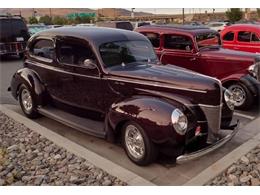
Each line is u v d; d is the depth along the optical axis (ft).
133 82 17.07
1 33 53.26
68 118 19.58
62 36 19.75
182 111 15.06
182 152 14.82
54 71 20.49
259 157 16.44
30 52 22.88
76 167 15.55
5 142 18.71
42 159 16.49
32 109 21.97
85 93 18.98
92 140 19.10
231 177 14.64
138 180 14.35
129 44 19.26
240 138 19.24
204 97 15.99
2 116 23.43
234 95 25.05
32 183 14.32
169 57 27.91
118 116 15.74
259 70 24.81
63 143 18.13
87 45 18.31
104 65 17.93
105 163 15.81
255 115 23.67
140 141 15.30
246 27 35.60
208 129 16.29
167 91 16.52
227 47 37.27
